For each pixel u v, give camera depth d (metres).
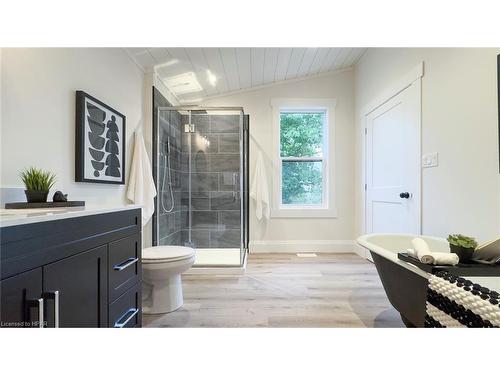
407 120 2.46
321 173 3.87
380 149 2.98
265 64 3.18
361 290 2.30
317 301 2.08
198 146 3.47
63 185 1.60
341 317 1.81
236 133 3.45
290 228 3.78
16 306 0.70
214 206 3.47
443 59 2.00
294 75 3.64
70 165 1.67
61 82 1.59
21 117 1.31
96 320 1.04
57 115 1.55
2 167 1.21
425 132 2.21
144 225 2.72
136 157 2.52
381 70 2.95
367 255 3.33
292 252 3.75
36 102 1.40
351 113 3.77
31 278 0.75
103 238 1.10
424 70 2.22
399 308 1.54
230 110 3.33
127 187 2.47
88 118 1.80
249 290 2.32
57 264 0.85
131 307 1.33
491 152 1.61
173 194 3.38
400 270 1.47
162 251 2.05
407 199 2.46
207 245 3.48
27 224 0.74
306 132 3.88
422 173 2.25
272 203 3.79
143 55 2.56
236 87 3.69
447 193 1.96
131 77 2.55
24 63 1.33
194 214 3.49
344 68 3.75
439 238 1.92
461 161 1.83
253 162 3.79
